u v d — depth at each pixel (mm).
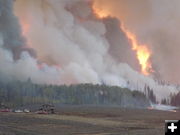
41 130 60188
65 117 92125
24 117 86188
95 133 57625
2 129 60000
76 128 64375
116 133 57875
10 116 87812
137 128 67188
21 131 58250
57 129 62312
